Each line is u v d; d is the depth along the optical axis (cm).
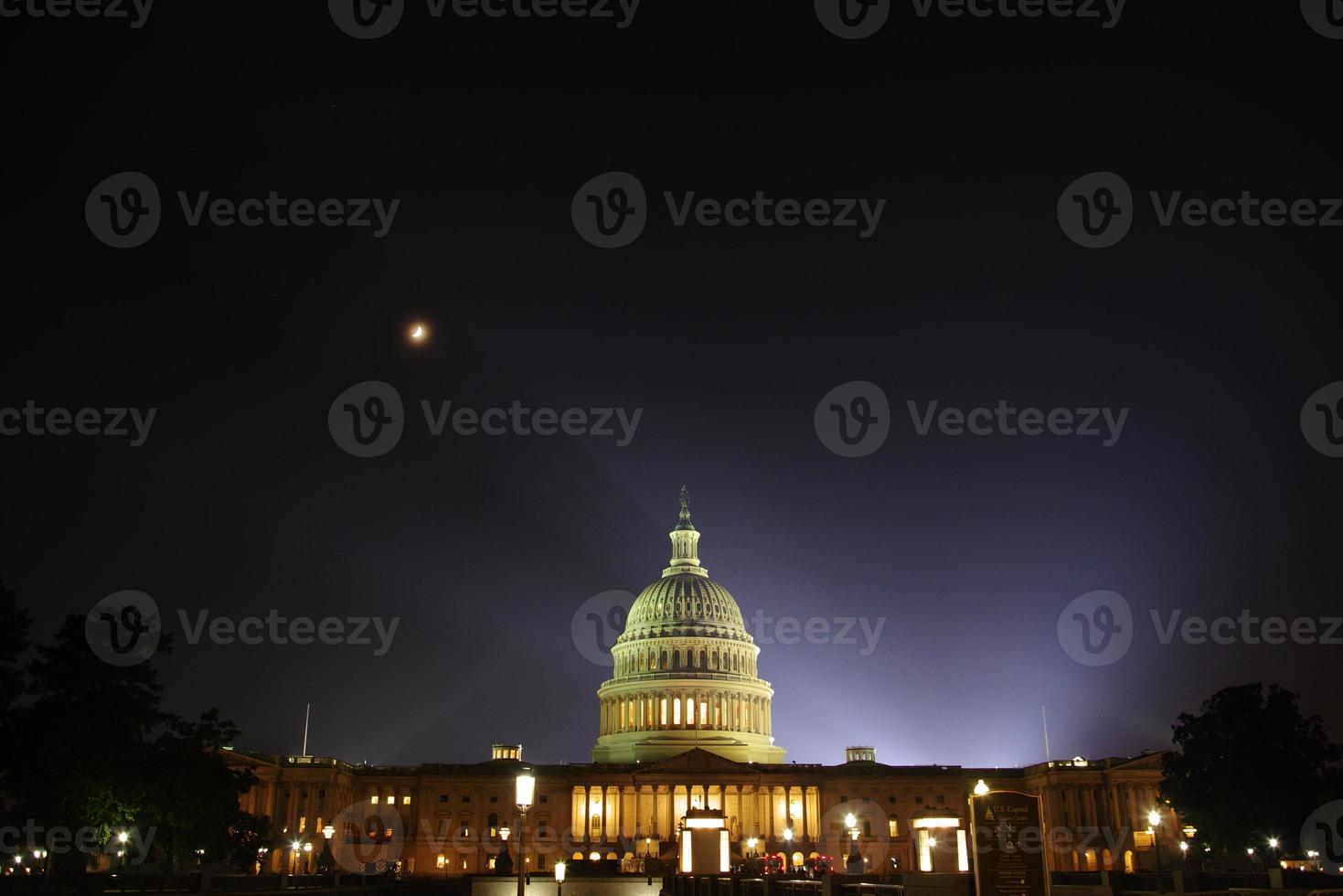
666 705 19612
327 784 16950
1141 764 16888
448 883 12688
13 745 7944
